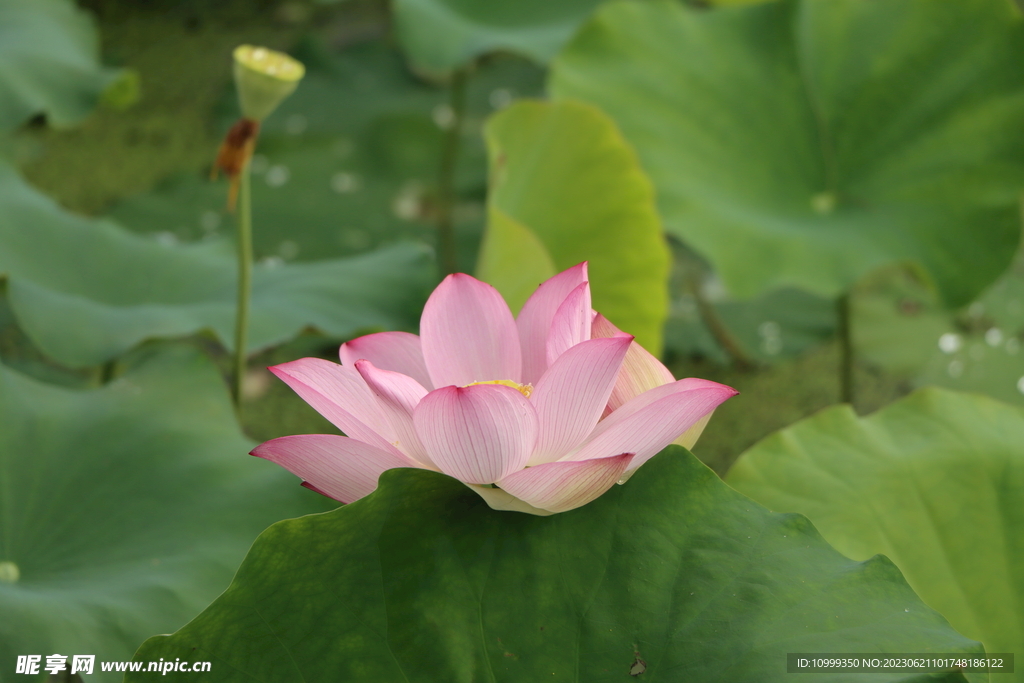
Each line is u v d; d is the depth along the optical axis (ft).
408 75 20.90
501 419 7.03
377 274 9.00
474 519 7.22
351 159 18.04
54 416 8.02
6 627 7.40
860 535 7.61
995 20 9.86
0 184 8.95
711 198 9.36
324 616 7.15
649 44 10.58
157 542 7.73
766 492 7.72
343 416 7.16
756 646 7.11
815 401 12.21
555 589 7.18
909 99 10.02
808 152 10.17
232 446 8.03
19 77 10.25
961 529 7.63
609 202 8.96
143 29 23.04
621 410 7.22
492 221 8.39
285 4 23.95
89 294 8.71
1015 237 9.06
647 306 9.13
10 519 7.75
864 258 9.05
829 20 10.66
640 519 7.25
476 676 7.13
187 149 18.31
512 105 8.88
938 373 12.17
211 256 9.12
